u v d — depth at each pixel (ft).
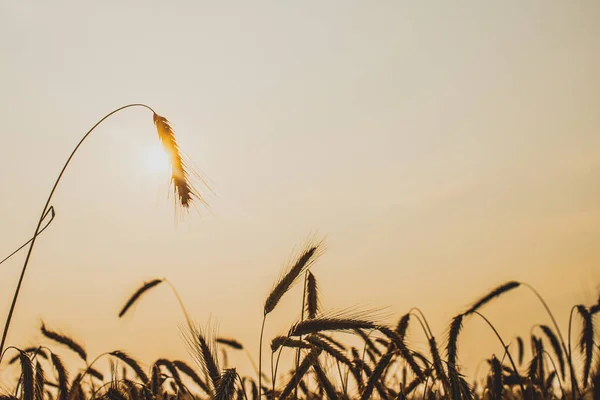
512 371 24.17
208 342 17.56
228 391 14.34
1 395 16.52
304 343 18.51
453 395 17.33
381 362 19.76
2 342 16.55
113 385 20.04
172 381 21.94
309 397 20.99
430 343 21.80
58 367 20.77
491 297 24.47
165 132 18.12
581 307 22.44
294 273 18.84
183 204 17.57
